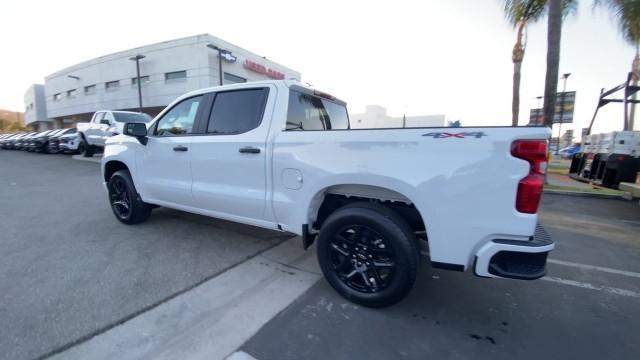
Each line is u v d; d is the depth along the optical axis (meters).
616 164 7.55
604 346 2.14
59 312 2.37
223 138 3.19
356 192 2.60
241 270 3.16
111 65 31.31
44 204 5.88
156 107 29.88
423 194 2.17
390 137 2.28
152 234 4.14
